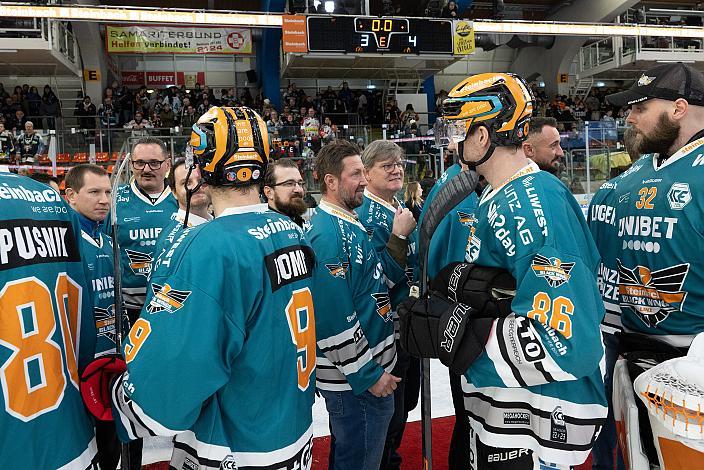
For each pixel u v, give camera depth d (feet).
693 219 5.01
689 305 5.16
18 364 3.83
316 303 6.06
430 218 5.34
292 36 35.65
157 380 3.82
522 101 4.75
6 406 3.74
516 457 4.88
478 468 5.11
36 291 4.01
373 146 8.18
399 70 56.24
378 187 8.23
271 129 32.76
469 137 4.83
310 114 45.29
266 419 4.31
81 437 4.26
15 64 49.01
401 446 9.73
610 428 7.39
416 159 30.37
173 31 57.16
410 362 8.63
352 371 6.05
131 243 9.97
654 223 5.37
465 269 4.88
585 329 4.09
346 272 6.31
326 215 6.56
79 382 4.40
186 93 51.42
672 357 5.23
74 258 4.57
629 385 5.05
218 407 4.21
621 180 6.09
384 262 7.34
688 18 59.11
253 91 62.34
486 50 63.46
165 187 10.38
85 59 53.72
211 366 3.88
